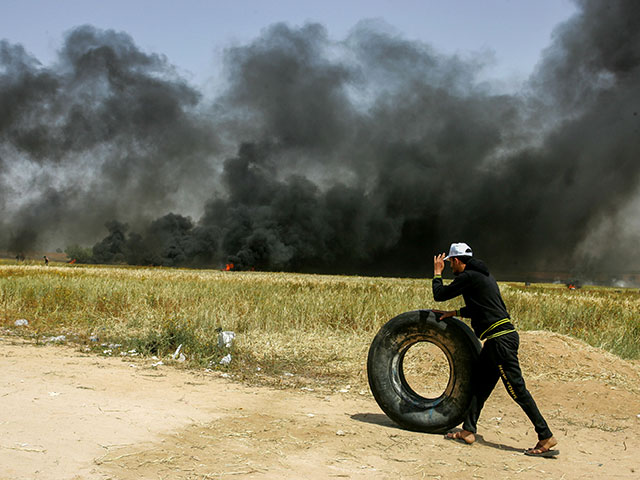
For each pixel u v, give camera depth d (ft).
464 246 19.13
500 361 17.57
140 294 60.44
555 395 25.22
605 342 39.32
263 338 38.09
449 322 19.17
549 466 15.96
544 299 69.56
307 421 19.45
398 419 19.51
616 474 15.40
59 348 34.35
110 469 13.21
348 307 50.65
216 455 14.88
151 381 25.48
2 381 22.79
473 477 14.48
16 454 13.65
